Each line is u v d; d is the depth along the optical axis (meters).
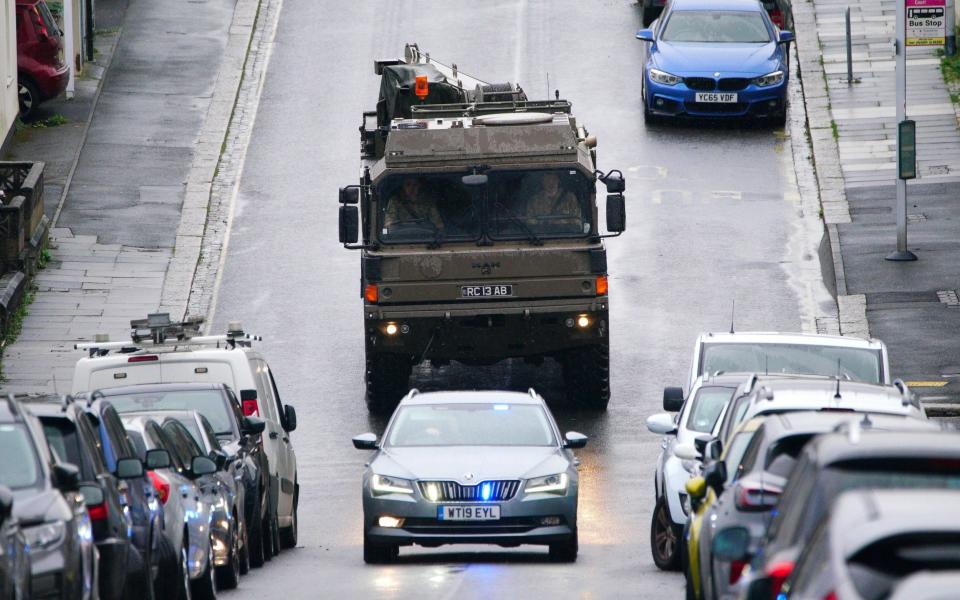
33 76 154.12
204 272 125.62
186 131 152.62
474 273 97.38
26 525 36.28
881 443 29.34
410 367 101.38
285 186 140.88
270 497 71.38
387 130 104.25
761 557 31.02
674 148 145.75
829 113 152.00
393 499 65.12
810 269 122.56
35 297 119.56
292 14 180.62
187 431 60.00
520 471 65.44
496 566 64.69
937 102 152.50
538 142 97.19
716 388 66.56
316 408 104.19
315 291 122.19
